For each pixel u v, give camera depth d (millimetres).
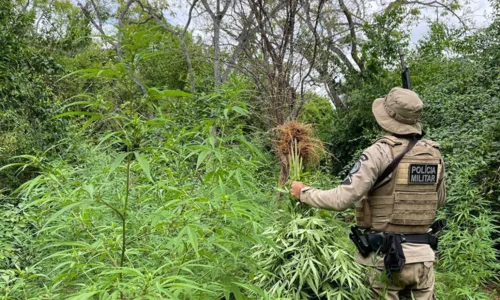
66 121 5777
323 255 2303
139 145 1521
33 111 5883
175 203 1683
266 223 2580
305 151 2623
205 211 1771
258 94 7172
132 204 2146
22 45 6418
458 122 5949
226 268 1901
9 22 6891
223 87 2275
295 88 7277
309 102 8703
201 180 2525
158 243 1926
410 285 2330
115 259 1688
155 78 13727
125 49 1457
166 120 1546
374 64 9414
